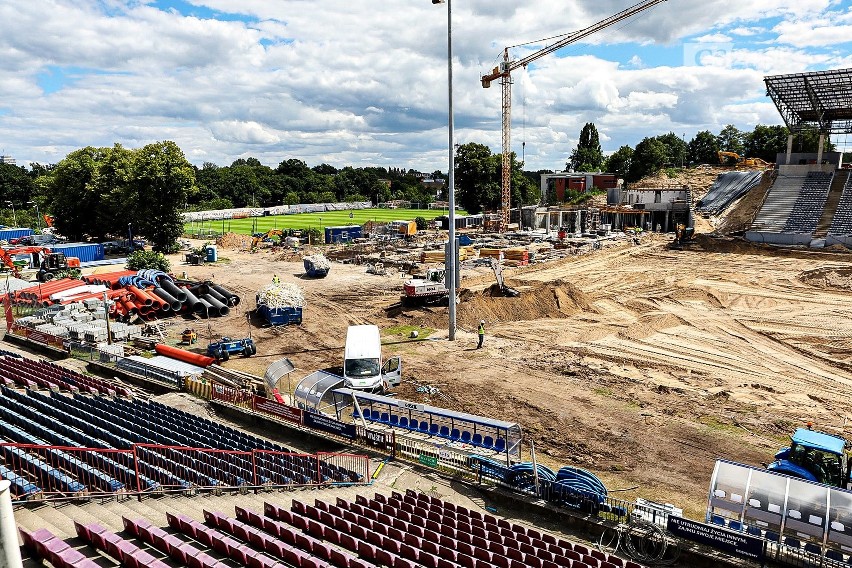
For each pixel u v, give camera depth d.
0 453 15.56
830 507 14.79
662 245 76.88
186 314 44.88
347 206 199.25
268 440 23.66
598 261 67.38
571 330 39.78
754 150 156.25
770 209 80.12
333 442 23.41
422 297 45.75
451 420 22.41
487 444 21.67
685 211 100.00
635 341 37.22
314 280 59.66
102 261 73.19
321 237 97.44
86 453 16.14
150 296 43.62
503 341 37.38
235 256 79.75
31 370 28.00
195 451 18.61
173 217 82.50
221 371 30.00
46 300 43.44
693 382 29.80
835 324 40.06
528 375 30.80
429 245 82.31
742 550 15.04
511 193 138.75
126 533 12.36
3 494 7.31
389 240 89.00
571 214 102.69
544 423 24.84
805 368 32.12
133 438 19.14
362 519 15.15
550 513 17.81
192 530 12.50
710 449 22.34
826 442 17.83
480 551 13.94
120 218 87.19
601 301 47.91
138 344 36.06
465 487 19.72
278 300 42.25
